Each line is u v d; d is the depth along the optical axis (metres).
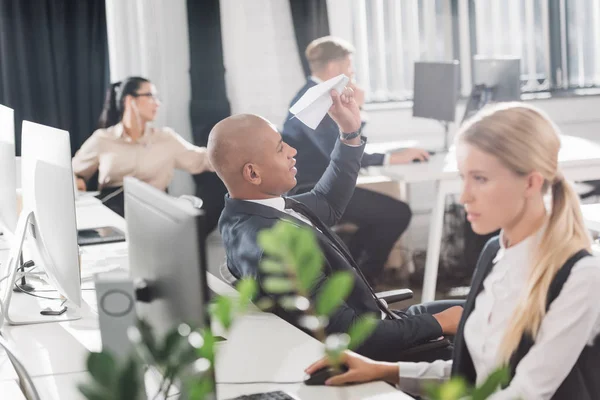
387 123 7.10
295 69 6.83
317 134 5.26
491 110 2.06
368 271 5.61
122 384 1.04
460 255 6.00
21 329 2.57
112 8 6.39
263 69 6.77
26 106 6.11
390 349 2.56
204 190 6.52
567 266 1.93
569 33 7.42
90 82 6.21
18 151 6.12
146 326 1.22
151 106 5.32
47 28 6.08
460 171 2.09
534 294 1.94
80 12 6.12
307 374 2.10
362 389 2.03
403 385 2.11
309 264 1.01
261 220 2.61
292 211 2.83
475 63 5.89
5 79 6.05
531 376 1.91
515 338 1.96
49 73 6.11
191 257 1.59
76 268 2.44
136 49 6.49
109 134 5.36
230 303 1.08
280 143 2.69
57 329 2.56
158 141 5.41
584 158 5.07
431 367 2.13
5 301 2.62
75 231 2.42
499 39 7.31
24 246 2.97
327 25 6.73
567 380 1.94
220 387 2.05
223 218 2.71
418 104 5.95
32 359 2.29
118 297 1.73
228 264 2.77
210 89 6.56
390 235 5.61
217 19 6.49
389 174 5.02
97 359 1.05
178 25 6.53
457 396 0.96
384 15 7.05
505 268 2.04
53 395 2.02
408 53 7.14
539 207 2.01
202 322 1.58
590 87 7.53
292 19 6.68
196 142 6.60
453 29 7.20
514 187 2.01
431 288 4.98
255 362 2.21
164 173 5.42
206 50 6.51
